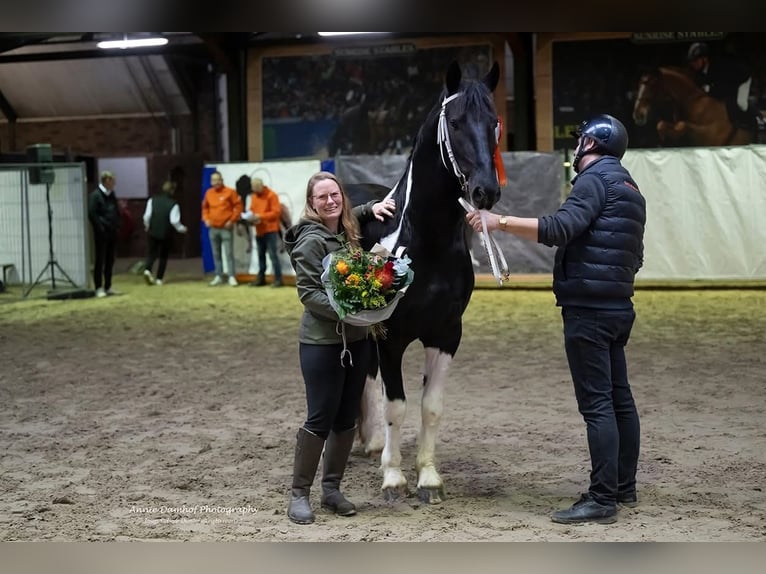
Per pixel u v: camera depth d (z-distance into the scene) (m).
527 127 17.67
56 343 9.80
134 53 21.33
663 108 17.19
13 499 4.58
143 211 23.55
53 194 14.55
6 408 6.77
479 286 14.72
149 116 23.52
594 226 4.20
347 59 18.84
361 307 3.95
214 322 11.27
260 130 19.47
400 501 4.54
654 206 13.91
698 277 13.91
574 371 4.28
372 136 19.05
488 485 4.80
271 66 19.23
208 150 23.58
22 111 24.06
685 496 4.53
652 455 5.29
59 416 6.50
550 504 4.46
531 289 14.34
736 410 6.40
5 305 13.25
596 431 4.18
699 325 10.43
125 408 6.73
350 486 4.84
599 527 4.07
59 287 14.76
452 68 4.28
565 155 14.36
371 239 4.65
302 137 19.31
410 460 5.32
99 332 10.55
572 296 4.22
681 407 6.51
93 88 23.05
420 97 18.69
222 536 3.98
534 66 17.58
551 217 4.12
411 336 4.43
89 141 24.00
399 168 14.61
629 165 13.93
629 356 8.60
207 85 23.31
